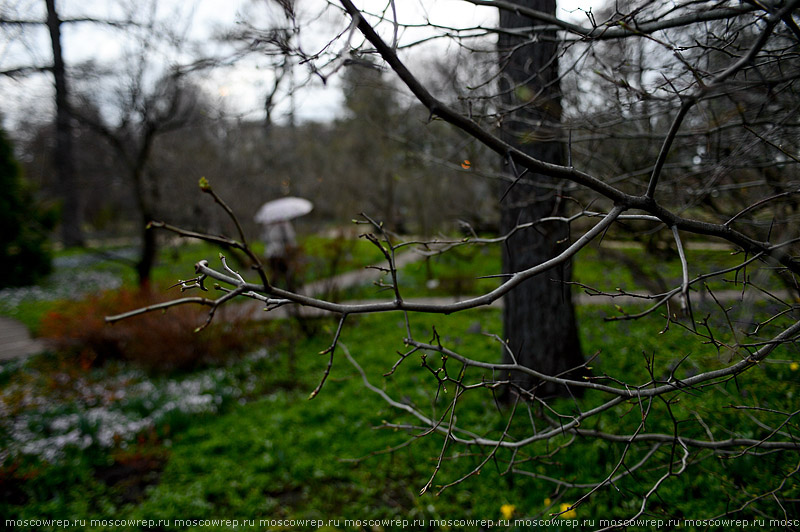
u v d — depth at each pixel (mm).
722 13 2045
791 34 2254
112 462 4727
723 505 2781
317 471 4328
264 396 6254
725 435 3021
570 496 3299
